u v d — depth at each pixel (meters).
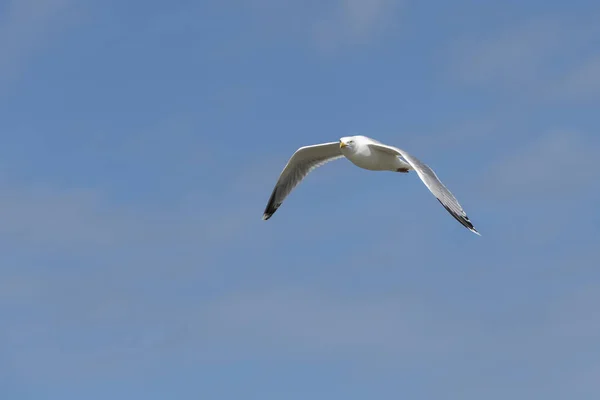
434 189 17.50
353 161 20.02
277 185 21.17
